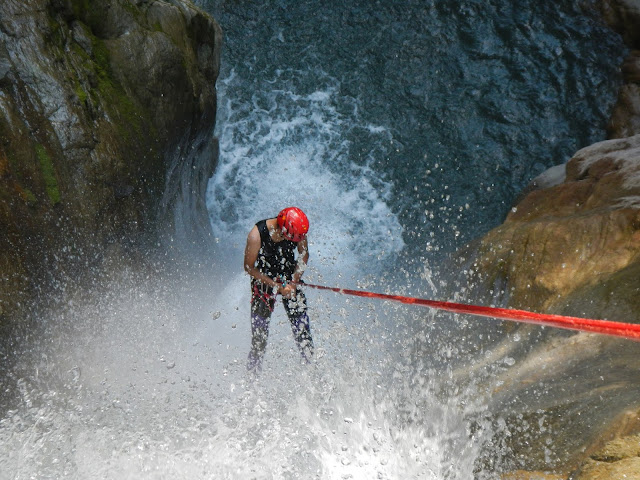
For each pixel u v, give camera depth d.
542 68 13.16
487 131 12.77
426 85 13.24
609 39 13.19
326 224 11.98
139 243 6.81
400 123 12.95
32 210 5.16
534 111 12.84
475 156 12.58
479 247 7.29
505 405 3.91
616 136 12.45
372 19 13.77
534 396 3.92
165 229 7.80
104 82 6.66
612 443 2.85
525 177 12.35
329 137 12.87
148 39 7.37
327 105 13.12
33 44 5.87
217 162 12.07
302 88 13.23
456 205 12.15
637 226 5.87
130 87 7.03
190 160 9.23
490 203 12.14
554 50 13.27
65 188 5.64
